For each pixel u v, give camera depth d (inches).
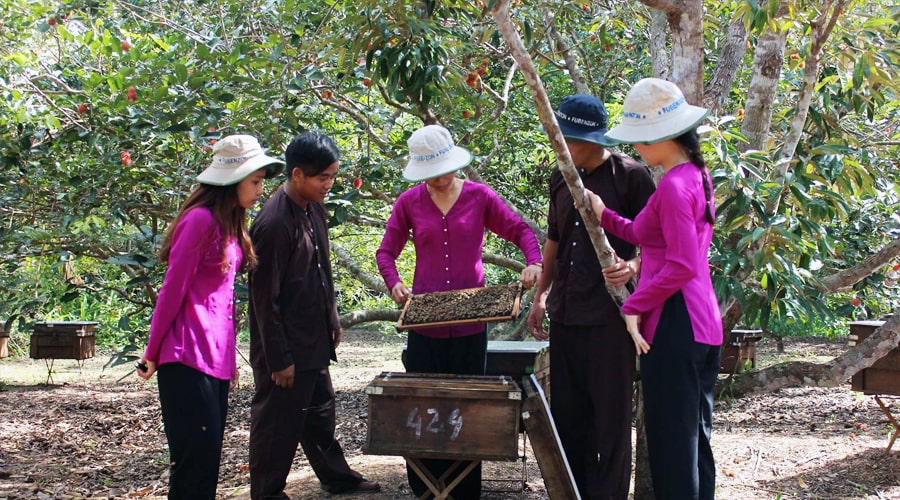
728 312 198.8
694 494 130.2
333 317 176.2
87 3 292.5
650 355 132.3
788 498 192.4
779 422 319.0
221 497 201.0
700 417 140.0
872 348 177.3
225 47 249.6
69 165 240.8
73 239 250.5
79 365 526.3
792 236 164.7
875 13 222.8
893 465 222.5
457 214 170.9
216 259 142.9
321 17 242.4
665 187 127.3
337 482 188.2
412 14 215.8
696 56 171.5
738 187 165.3
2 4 261.1
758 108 188.5
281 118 230.5
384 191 259.4
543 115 125.1
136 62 232.2
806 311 176.6
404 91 218.7
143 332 308.8
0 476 237.8
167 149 235.1
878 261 196.2
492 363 171.6
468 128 258.2
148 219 285.4
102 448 285.6
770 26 177.3
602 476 151.8
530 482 199.0
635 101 132.3
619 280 138.3
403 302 165.3
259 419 169.3
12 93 225.0
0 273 334.3
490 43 281.1
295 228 164.1
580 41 324.2
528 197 337.1
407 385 140.3
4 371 516.7
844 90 221.0
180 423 139.3
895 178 254.2
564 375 156.6
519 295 151.5
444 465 169.6
